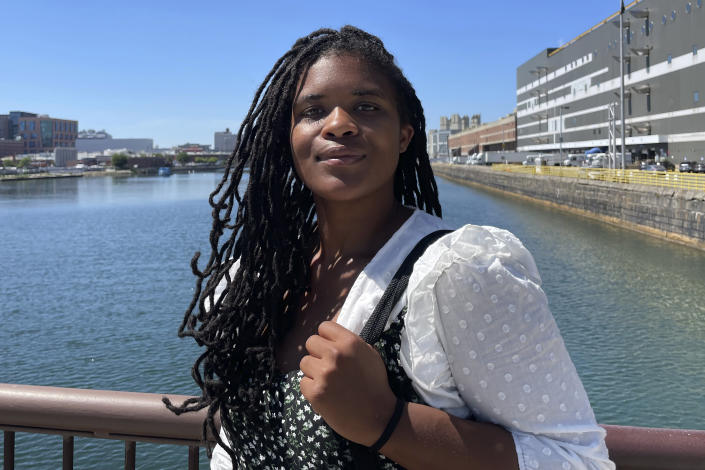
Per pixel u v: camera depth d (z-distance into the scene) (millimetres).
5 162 190750
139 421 1422
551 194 42156
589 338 12188
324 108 1012
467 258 819
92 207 59938
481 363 802
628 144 53000
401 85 1050
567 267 19812
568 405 824
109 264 25062
